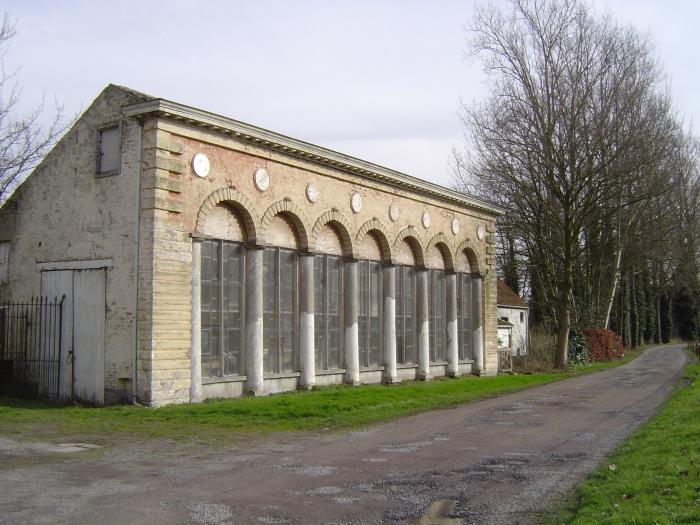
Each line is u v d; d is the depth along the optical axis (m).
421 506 9.44
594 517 8.34
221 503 9.41
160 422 16.75
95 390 19.81
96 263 20.16
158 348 18.91
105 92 20.45
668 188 41.47
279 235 24.14
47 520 8.39
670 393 25.33
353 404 20.23
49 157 21.69
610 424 17.39
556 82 38.16
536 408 21.20
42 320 21.34
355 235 27.39
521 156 39.53
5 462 12.00
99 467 11.73
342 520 8.73
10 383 21.73
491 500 9.77
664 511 8.19
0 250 22.97
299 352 24.81
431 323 32.78
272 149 23.08
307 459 12.81
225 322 21.67
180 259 19.69
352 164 26.56
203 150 20.64
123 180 19.75
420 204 31.66
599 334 52.19
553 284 44.81
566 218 40.00
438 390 25.30
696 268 70.12
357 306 27.61
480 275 36.03
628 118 39.62
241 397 21.64
